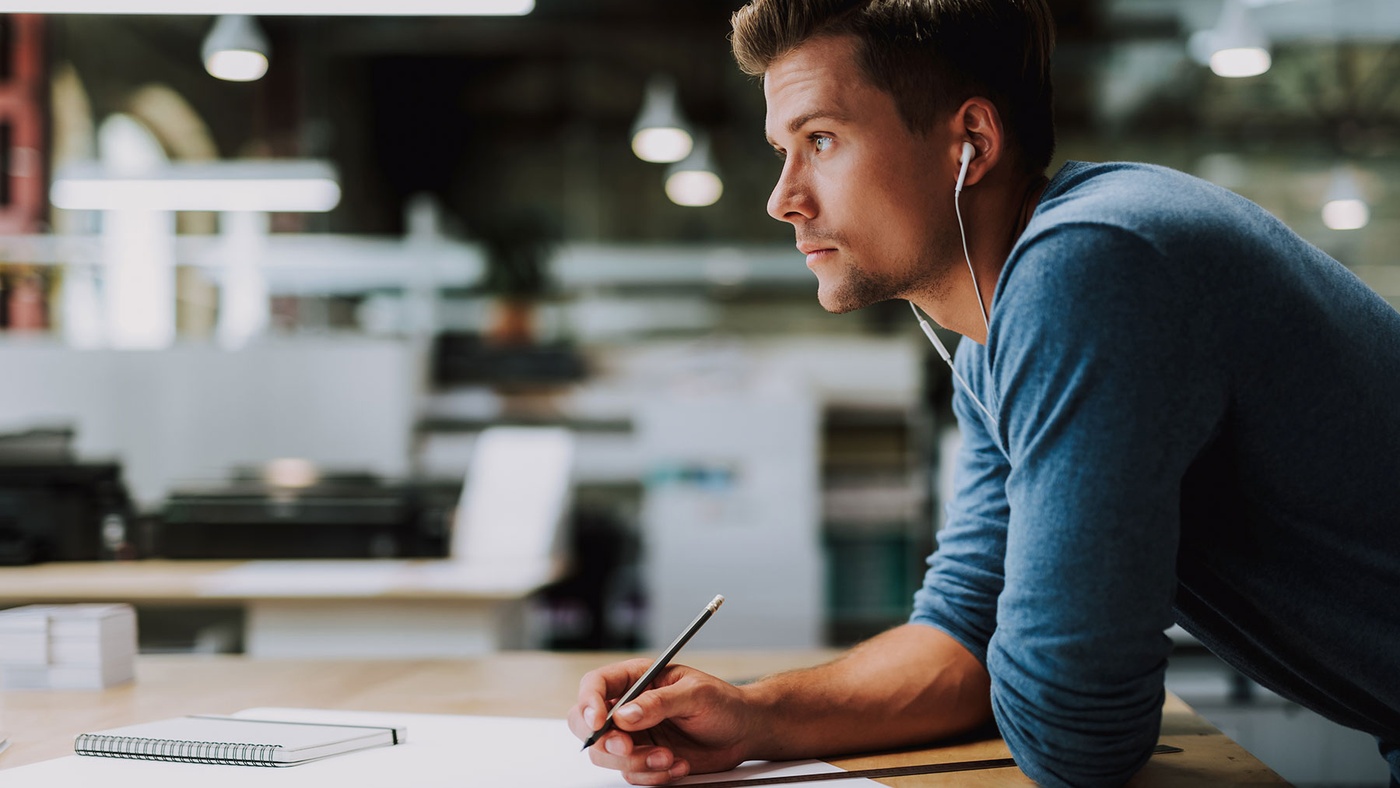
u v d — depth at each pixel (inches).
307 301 230.2
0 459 122.2
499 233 283.0
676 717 30.8
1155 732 28.8
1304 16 264.1
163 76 272.1
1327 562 28.8
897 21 30.7
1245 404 27.4
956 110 31.4
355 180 289.7
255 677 46.8
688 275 262.8
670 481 185.6
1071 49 267.7
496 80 300.2
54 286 184.4
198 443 165.0
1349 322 28.3
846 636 199.6
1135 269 26.4
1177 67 284.8
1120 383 26.3
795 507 185.3
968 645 37.1
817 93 31.2
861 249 32.1
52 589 97.7
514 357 230.8
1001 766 32.5
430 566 113.5
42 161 179.8
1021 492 28.2
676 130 236.2
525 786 29.7
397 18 262.1
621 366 255.3
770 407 185.5
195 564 114.8
